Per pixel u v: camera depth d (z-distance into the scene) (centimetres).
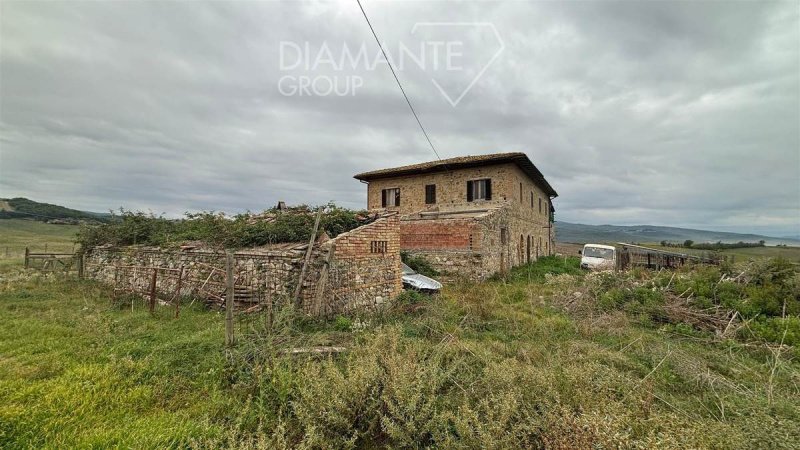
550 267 1789
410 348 469
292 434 315
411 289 959
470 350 497
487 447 269
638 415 317
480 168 1825
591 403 324
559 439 273
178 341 502
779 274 800
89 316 653
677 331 686
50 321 647
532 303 880
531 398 345
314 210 925
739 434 274
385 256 848
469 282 1278
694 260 1788
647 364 495
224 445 298
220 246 852
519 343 566
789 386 419
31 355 475
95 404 345
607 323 692
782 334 596
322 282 659
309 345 491
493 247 1483
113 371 416
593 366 420
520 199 1919
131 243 1208
